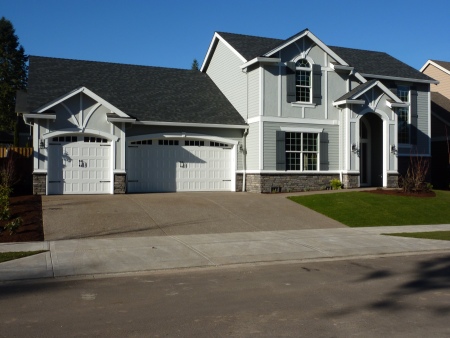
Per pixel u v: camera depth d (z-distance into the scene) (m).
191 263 11.07
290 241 13.90
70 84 23.64
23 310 7.36
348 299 8.08
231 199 20.42
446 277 9.88
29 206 17.28
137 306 7.61
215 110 25.11
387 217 18.50
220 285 9.10
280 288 8.86
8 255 11.27
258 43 26.72
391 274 10.17
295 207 19.34
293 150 24.31
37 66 24.62
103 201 18.67
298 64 24.55
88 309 7.43
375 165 26.92
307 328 6.55
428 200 21.27
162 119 22.78
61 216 15.93
